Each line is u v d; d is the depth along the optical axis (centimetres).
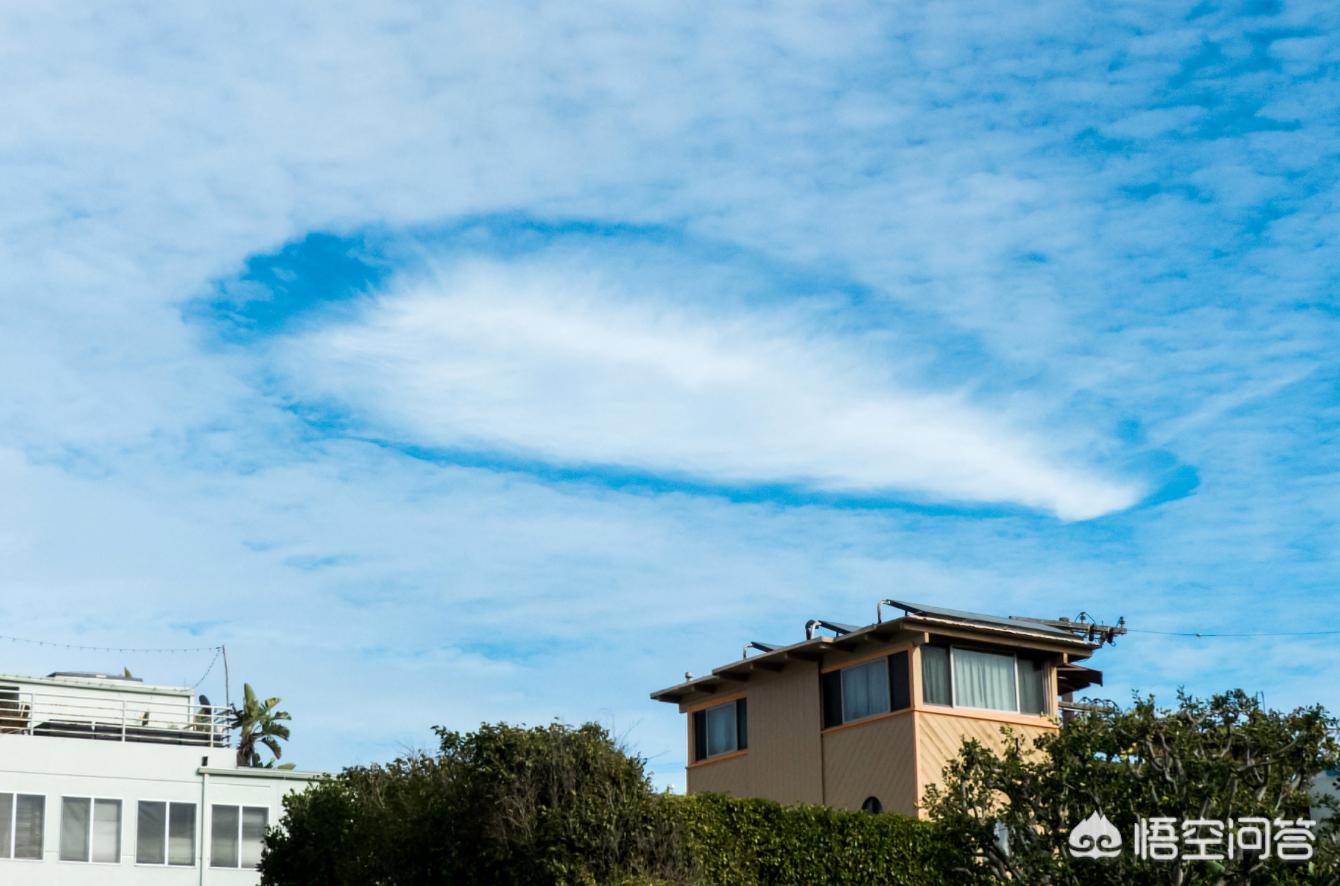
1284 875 2042
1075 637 3612
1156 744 2153
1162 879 2041
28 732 4372
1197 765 2092
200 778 4238
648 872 2403
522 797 2419
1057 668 3634
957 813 2238
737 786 3791
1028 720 3503
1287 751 2116
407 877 2489
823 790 3544
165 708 4900
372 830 2734
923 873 2850
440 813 2477
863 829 2827
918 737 3341
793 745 3659
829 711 3612
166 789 4188
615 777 2470
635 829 2431
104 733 4478
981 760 2269
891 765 3384
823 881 2742
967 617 3550
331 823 3244
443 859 2433
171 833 4156
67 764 4097
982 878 2194
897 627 3419
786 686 3731
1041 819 2172
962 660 3494
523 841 2377
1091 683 3944
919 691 3394
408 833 2516
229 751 4303
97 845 4062
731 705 3906
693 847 2519
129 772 4159
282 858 3350
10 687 4678
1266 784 2105
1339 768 2177
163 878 4109
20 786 4025
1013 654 3572
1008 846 2261
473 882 2400
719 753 3903
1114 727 2181
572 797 2422
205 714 4822
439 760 2577
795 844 2739
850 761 3500
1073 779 2155
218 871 4175
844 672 3600
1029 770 2216
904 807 3319
